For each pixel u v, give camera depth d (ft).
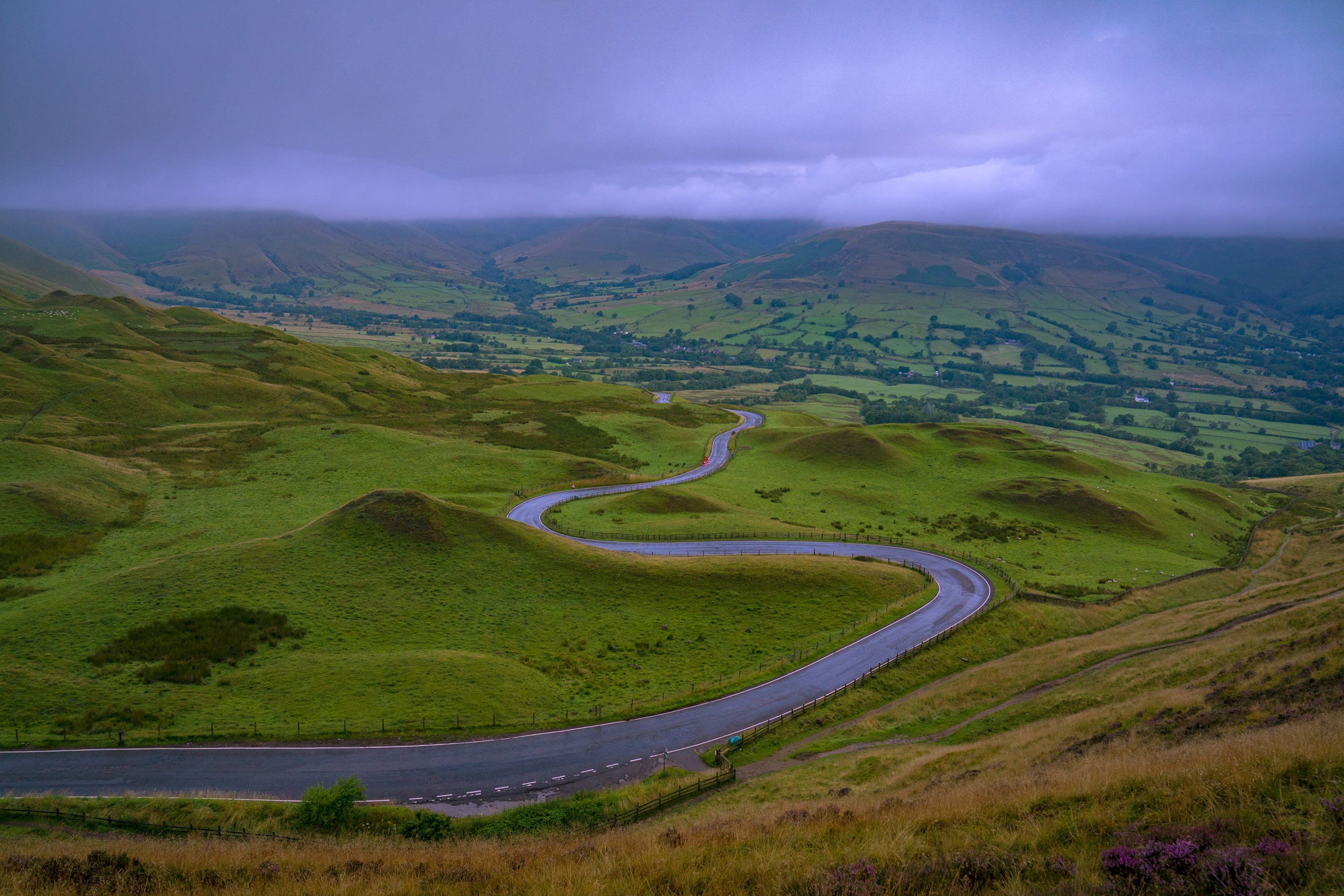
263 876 90.84
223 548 266.16
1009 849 59.82
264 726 171.53
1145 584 331.98
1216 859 48.49
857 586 282.15
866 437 579.07
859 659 226.58
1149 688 165.27
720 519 389.39
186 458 466.29
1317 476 617.21
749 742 176.24
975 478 529.45
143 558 304.50
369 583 255.70
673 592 269.64
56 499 349.61
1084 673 200.85
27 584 270.26
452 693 191.21
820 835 74.69
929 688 210.79
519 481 469.16
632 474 506.48
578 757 167.63
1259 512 526.98
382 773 156.56
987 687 202.59
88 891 87.20
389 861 97.14
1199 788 62.44
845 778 140.77
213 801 138.31
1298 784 58.90
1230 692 124.06
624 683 209.87
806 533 372.58
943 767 130.82
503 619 245.45
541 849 92.53
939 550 356.79
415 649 219.41
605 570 281.54
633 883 64.85
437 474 465.06
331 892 78.74
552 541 301.43
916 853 62.28
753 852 69.92
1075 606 284.82
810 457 570.87
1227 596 328.70
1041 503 465.47
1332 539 415.44
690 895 61.93
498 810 145.18
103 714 170.60
